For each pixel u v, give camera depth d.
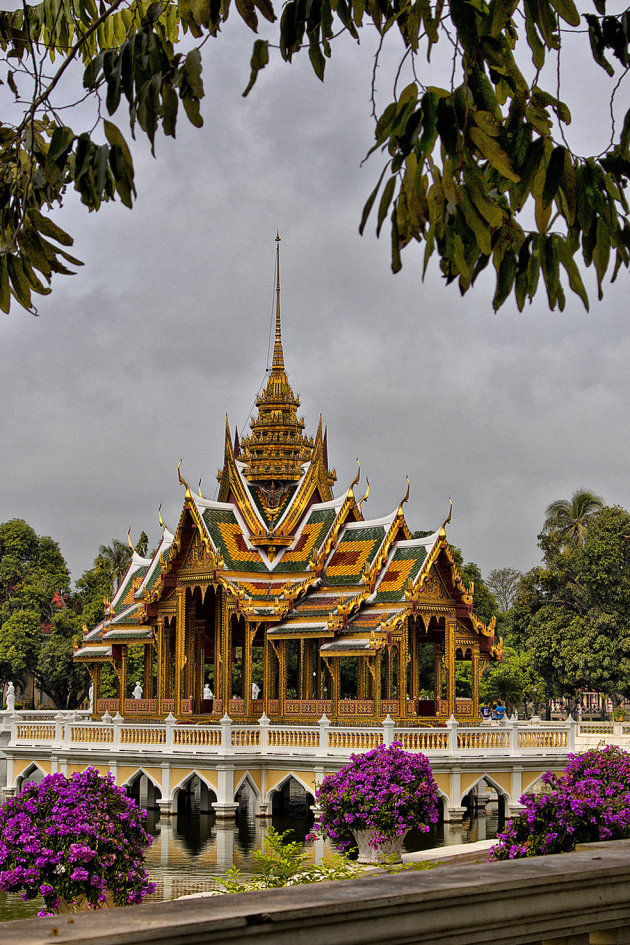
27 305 9.28
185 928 4.71
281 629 42.53
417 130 7.11
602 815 19.86
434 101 7.08
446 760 36.12
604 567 69.56
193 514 43.84
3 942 4.47
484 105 7.31
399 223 7.35
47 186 9.30
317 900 5.16
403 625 41.03
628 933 6.29
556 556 76.75
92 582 96.69
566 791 20.84
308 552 44.91
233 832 36.12
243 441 48.97
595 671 69.44
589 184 7.59
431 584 41.94
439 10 7.38
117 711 47.56
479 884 5.53
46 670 85.06
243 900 5.16
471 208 7.37
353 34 8.18
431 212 7.28
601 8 7.72
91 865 20.22
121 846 20.55
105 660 49.31
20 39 11.83
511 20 8.52
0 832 20.52
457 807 36.38
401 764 28.33
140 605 47.28
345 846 28.27
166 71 8.23
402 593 41.50
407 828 27.70
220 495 47.59
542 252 7.74
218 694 42.78
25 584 91.94
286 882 16.27
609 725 52.41
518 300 7.87
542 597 75.44
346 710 41.03
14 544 94.25
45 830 20.30
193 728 38.91
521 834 21.02
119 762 40.56
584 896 5.93
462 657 45.66
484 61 7.67
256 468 47.59
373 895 5.26
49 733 43.75
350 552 44.19
